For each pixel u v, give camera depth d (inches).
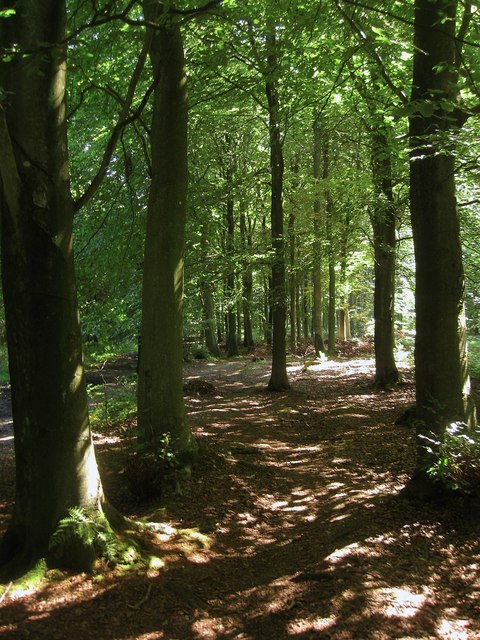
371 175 466.9
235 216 952.3
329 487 257.3
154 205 275.6
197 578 167.6
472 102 255.0
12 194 154.7
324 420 430.6
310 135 653.9
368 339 1449.3
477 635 133.0
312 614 145.5
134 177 390.9
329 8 267.4
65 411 167.0
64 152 164.1
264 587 162.2
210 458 280.8
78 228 429.7
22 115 154.7
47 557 162.4
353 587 157.1
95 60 287.1
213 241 537.6
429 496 211.3
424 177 214.5
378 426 391.2
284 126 521.3
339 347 1159.0
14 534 169.8
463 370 216.7
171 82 271.3
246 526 213.6
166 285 273.9
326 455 318.0
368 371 730.2
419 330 219.6
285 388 594.9
